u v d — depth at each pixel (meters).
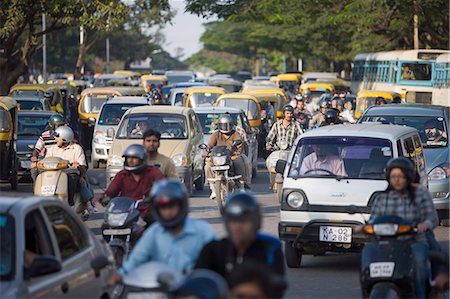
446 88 97.12
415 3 100.00
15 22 81.00
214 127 59.12
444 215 40.28
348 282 28.11
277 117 82.12
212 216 42.53
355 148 30.56
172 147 48.28
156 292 14.69
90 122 73.81
